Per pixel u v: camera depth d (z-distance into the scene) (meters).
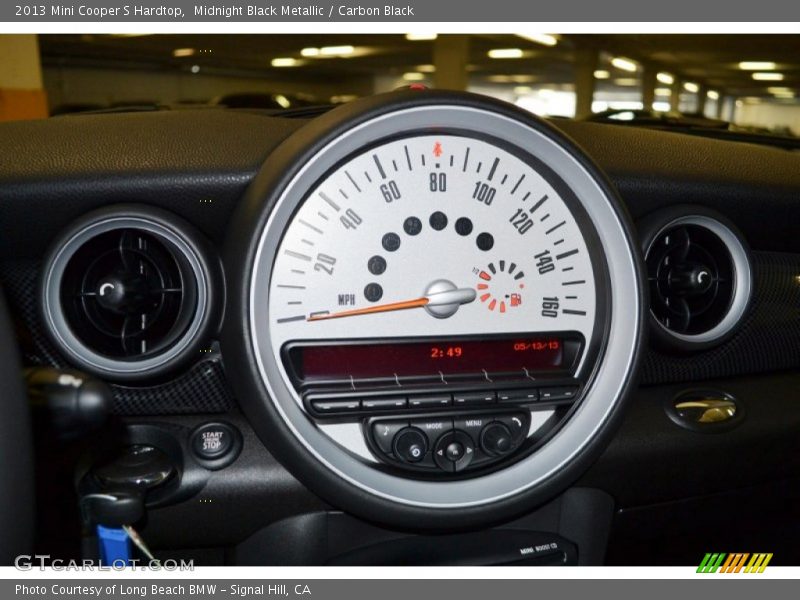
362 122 0.88
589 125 1.33
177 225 0.94
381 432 0.92
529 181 0.96
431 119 0.91
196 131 1.05
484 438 0.94
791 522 1.30
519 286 0.97
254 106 1.88
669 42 18.75
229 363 0.92
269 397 0.89
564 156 0.95
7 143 1.03
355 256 0.92
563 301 0.98
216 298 0.94
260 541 0.99
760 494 1.20
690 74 25.31
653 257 1.13
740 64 22.39
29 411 0.68
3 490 0.64
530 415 0.97
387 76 28.03
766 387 1.21
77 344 0.93
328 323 0.92
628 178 1.09
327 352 0.94
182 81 23.44
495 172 0.95
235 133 1.04
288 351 0.91
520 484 0.95
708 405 1.14
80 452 0.97
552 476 0.96
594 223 0.98
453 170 0.94
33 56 9.51
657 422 1.11
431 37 18.28
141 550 0.98
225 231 0.98
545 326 0.98
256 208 0.88
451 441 0.93
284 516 0.98
